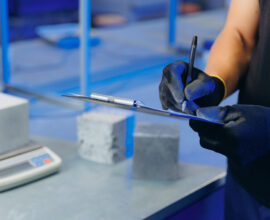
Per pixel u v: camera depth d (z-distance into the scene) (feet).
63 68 10.21
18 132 3.67
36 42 12.53
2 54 8.59
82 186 3.42
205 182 3.57
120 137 3.93
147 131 3.63
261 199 2.86
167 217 3.21
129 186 3.44
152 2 16.06
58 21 13.05
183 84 2.70
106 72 9.89
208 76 2.72
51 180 3.51
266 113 2.44
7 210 3.02
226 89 2.89
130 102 2.24
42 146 3.76
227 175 3.28
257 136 2.38
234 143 2.35
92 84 8.93
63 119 6.98
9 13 12.03
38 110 7.43
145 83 9.29
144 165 3.58
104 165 3.85
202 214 3.61
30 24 12.51
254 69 2.91
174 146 3.54
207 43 12.33
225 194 3.31
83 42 6.82
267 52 2.76
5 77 8.72
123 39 13.25
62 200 3.18
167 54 11.88
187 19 16.20
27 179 3.40
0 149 3.56
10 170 3.40
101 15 15.51
